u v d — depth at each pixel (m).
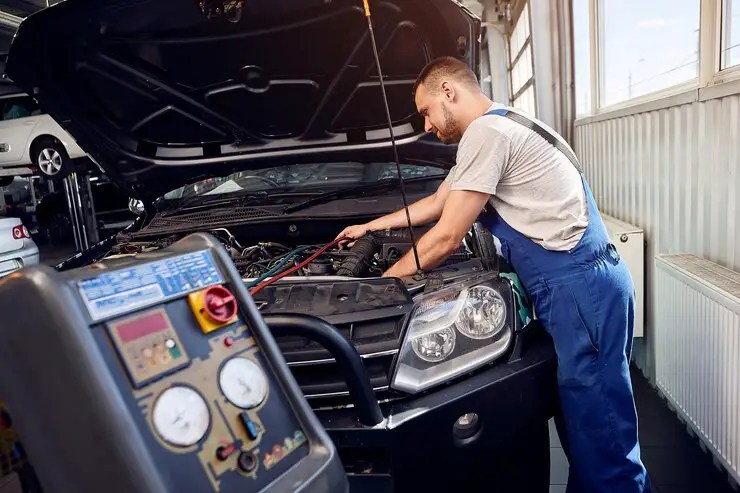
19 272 0.72
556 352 1.67
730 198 2.10
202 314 0.85
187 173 2.57
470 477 1.56
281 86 2.31
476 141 1.66
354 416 1.43
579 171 1.75
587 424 1.69
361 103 2.38
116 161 2.46
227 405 0.82
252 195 2.64
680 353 2.26
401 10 1.99
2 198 10.77
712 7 2.28
